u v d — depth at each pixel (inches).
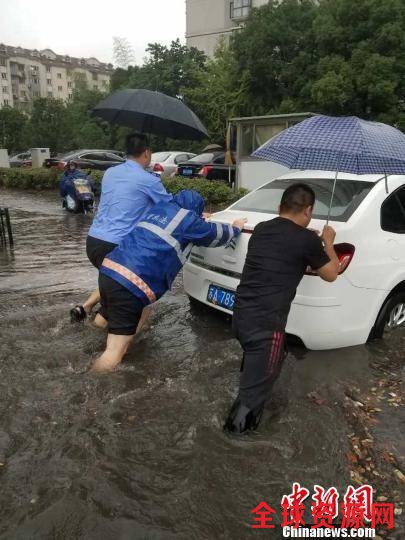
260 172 526.0
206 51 1386.6
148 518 89.7
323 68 684.1
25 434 112.3
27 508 90.7
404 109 685.3
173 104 199.8
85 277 246.1
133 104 197.5
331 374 144.3
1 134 1429.6
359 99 673.6
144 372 143.0
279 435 115.0
